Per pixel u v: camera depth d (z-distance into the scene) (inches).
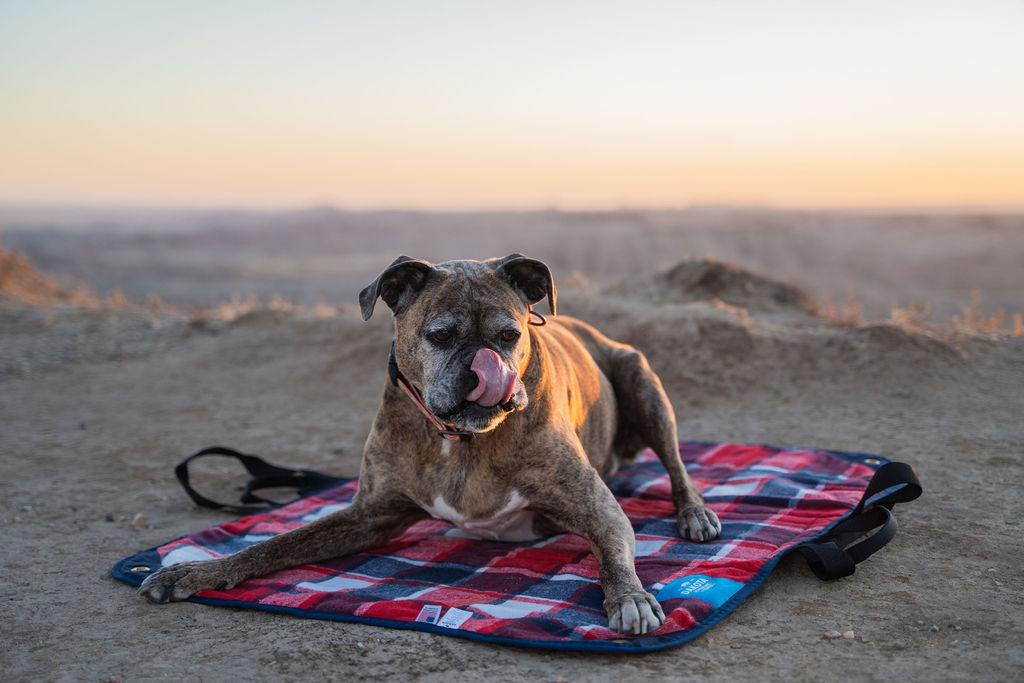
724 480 71.7
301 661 49.0
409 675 47.8
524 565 58.8
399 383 57.4
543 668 48.3
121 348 138.5
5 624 53.7
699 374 101.0
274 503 74.2
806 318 122.0
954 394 90.3
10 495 76.3
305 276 887.7
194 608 55.1
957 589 54.2
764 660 48.3
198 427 98.0
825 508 63.7
